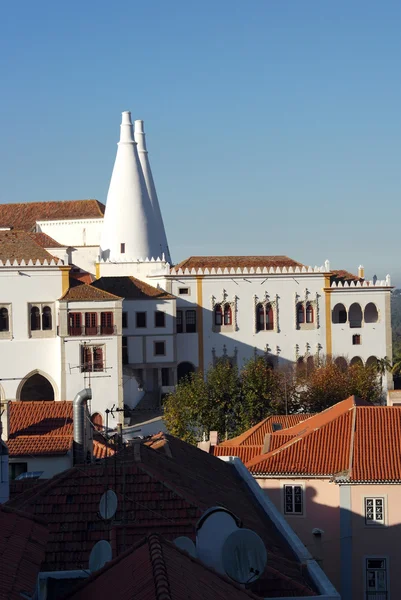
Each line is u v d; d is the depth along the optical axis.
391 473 50.75
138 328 130.38
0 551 20.11
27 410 60.38
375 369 125.38
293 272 140.75
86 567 28.75
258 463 52.94
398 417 55.03
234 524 24.95
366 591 50.53
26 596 18.42
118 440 39.56
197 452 47.19
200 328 137.50
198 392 96.94
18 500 33.31
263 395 99.25
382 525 50.62
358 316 145.25
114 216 155.38
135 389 121.62
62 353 111.31
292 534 33.56
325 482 51.81
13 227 165.88
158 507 32.34
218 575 21.56
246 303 139.38
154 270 141.25
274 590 26.03
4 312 113.50
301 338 141.12
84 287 113.50
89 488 33.03
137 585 18.98
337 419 55.47
